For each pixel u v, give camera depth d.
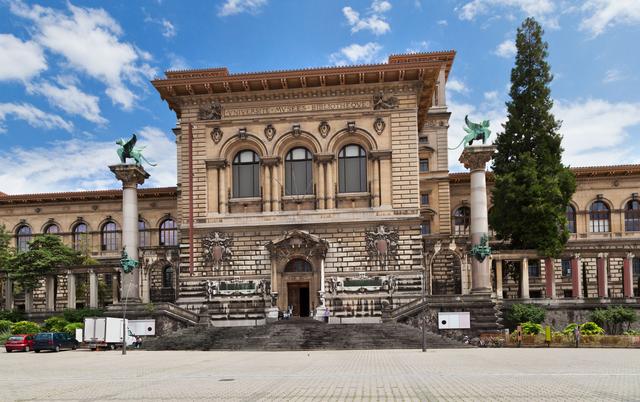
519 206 64.50
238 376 28.58
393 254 62.09
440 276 75.88
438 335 51.25
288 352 46.09
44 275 70.50
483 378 26.19
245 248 63.97
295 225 63.44
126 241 63.94
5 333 61.34
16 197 88.31
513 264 70.75
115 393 23.16
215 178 65.56
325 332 51.69
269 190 64.69
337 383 25.06
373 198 63.41
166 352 48.94
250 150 66.44
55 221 88.06
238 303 62.72
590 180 82.50
